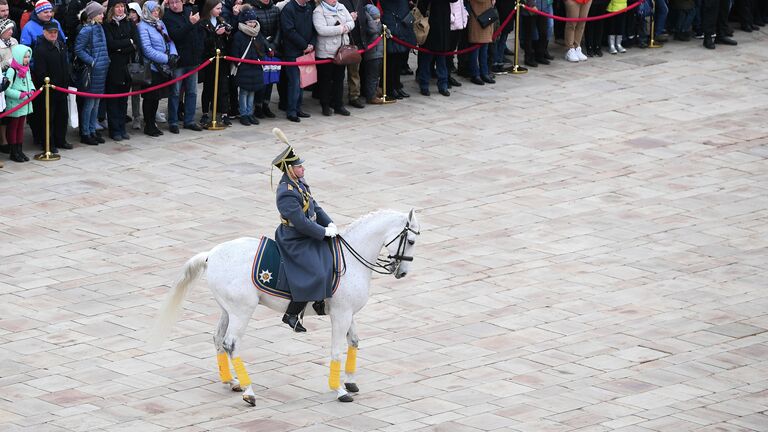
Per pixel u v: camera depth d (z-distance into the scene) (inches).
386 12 2780.5
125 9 2449.6
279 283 1588.3
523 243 2142.0
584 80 3011.8
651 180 2432.3
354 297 1617.9
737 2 3442.4
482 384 1668.3
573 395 1637.6
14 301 1881.2
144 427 1534.2
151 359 1731.1
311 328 1856.5
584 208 2293.3
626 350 1774.1
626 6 3152.1
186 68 2549.2
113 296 1909.4
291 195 1584.6
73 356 1728.6
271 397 1628.9
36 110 2421.3
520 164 2493.8
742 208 2311.8
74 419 1551.4
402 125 2687.0
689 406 1612.9
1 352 1731.1
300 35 2635.3
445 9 2800.2
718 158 2554.1
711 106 2859.3
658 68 3115.2
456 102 2844.5
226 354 1640.0
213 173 2391.7
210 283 1603.1
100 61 2429.9
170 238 2110.0
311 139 2588.6
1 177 2325.3
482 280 2001.7
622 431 1537.9
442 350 1771.7
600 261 2078.0
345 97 2878.9
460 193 2342.5
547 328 1841.8
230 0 2586.1
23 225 2137.1
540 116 2763.3
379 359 1743.4
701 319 1877.5
